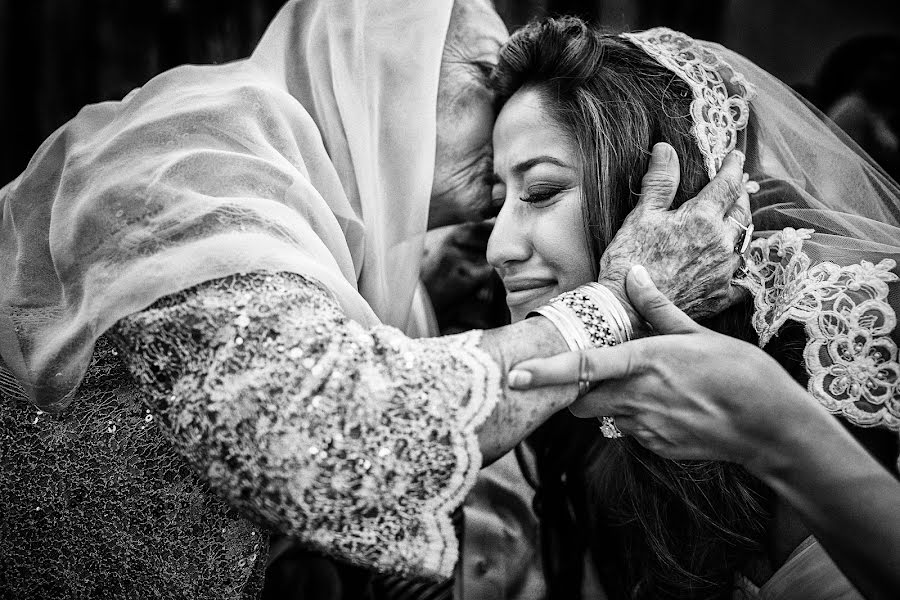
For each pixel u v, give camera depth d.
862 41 2.42
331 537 0.90
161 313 0.94
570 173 1.25
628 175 1.23
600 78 1.26
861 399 1.06
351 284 1.18
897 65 2.37
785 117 1.34
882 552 0.95
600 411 1.03
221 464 0.90
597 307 1.03
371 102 1.28
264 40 1.31
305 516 0.89
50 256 1.12
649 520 1.38
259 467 0.88
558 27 1.31
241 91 1.16
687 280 1.09
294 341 0.90
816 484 0.97
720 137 1.23
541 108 1.27
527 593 1.59
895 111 2.36
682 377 0.98
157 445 1.12
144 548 1.13
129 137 1.09
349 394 0.89
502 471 1.64
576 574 1.53
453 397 0.92
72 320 1.02
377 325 1.02
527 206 1.29
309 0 1.31
